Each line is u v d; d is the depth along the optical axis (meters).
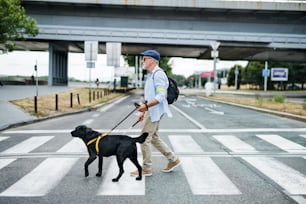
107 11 34.38
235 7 32.59
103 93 32.66
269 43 34.72
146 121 4.81
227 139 8.22
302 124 11.30
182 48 39.44
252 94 44.16
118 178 4.56
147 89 4.78
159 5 32.59
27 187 4.32
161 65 66.69
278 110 15.48
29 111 13.92
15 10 23.64
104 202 3.76
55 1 32.06
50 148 7.02
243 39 34.12
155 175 4.92
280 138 8.36
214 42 32.22
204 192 4.12
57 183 4.50
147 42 34.38
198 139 8.22
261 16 34.66
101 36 34.34
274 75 46.16
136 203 3.73
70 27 34.00
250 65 76.44
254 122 11.89
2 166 5.46
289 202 3.78
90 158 4.70
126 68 45.03
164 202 3.76
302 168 5.36
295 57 47.62
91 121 12.26
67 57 46.06
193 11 34.31
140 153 6.50
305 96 39.22
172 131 9.61
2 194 4.05
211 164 5.61
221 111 16.92
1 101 16.72
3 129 9.84
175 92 4.89
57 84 41.28
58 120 12.66
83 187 4.32
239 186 4.38
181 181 4.60
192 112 16.28
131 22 34.88
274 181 4.61
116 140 4.55
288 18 34.78
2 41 25.02
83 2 32.12
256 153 6.55
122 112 16.19
